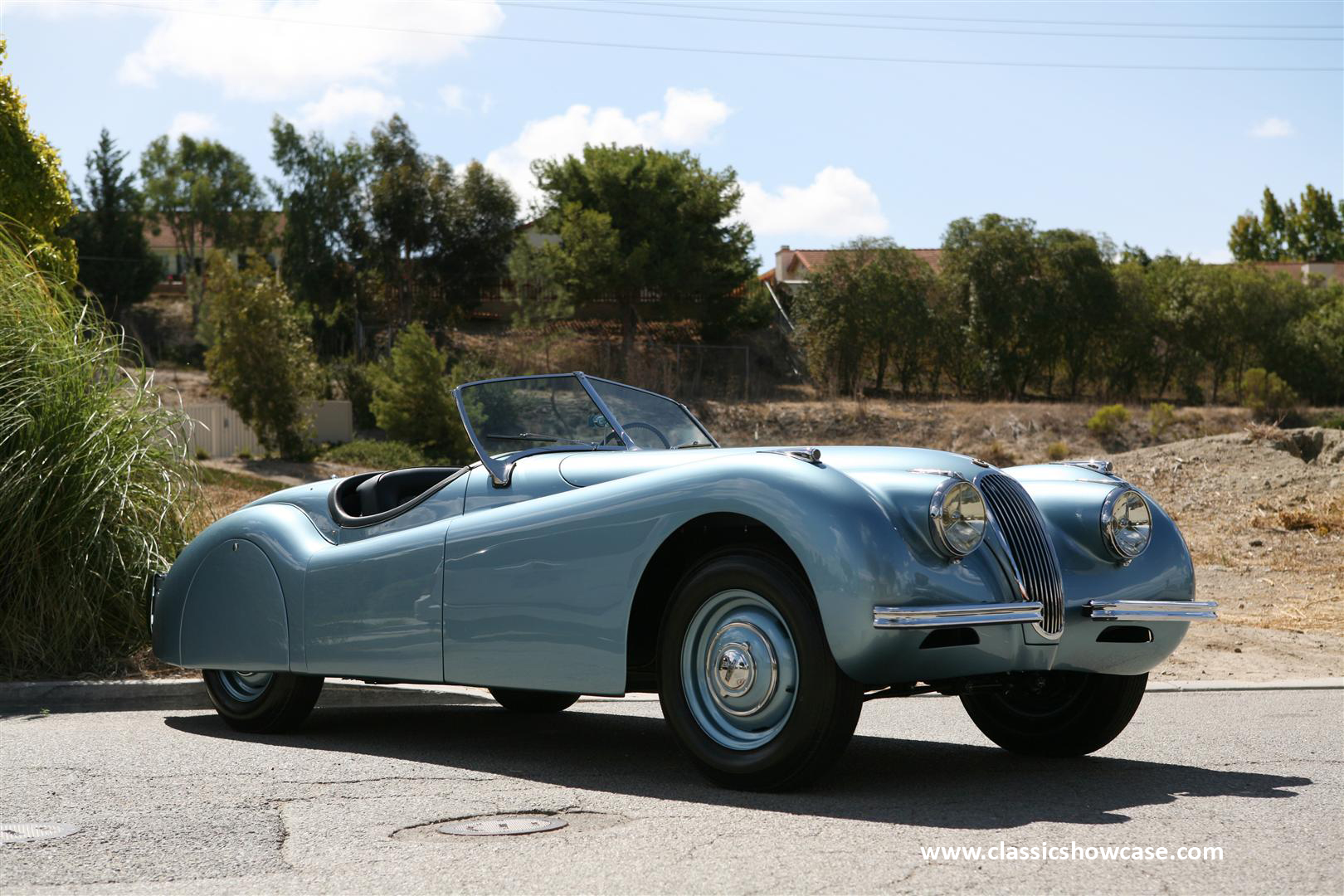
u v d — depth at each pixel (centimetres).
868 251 4791
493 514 464
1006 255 4753
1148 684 724
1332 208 9456
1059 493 461
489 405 514
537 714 631
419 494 546
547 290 5216
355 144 6050
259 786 409
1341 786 420
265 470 3312
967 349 4788
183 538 759
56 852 325
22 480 688
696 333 5322
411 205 5625
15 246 792
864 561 370
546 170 5572
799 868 306
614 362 4462
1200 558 1442
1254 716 604
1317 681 734
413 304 5712
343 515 534
